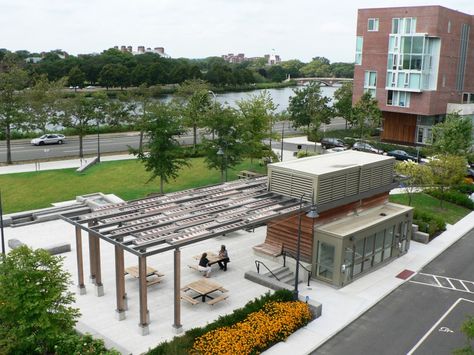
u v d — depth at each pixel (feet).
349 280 68.49
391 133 196.54
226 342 48.32
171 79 397.80
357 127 182.60
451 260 79.61
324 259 67.67
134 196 104.42
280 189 71.87
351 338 54.24
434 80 180.55
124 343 50.26
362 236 69.10
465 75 197.47
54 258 44.42
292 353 50.26
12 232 83.46
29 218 89.25
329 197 69.87
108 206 63.41
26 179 117.29
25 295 41.27
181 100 193.26
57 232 83.87
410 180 102.42
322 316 58.59
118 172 125.39
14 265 42.29
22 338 42.27
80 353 43.60
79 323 51.13
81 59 428.56
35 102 148.15
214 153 107.24
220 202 66.54
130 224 56.34
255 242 80.89
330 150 166.61
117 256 53.72
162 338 51.49
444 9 175.32
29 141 175.52
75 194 106.42
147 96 194.18
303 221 68.95
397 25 181.68
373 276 71.67
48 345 45.65
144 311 51.65
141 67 373.20
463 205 111.86
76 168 130.21
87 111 149.07
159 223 56.24
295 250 70.23
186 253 75.56
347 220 73.82
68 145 168.66
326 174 68.33
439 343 53.83
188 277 66.69
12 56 173.06
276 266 70.38
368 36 190.29
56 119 148.87
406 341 54.08
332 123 257.75
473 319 46.55
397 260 78.48
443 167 104.78
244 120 114.73
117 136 188.65
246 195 70.90
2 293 41.16
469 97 199.41
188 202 66.33
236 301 60.29
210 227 55.01
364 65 193.57
